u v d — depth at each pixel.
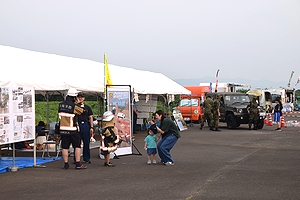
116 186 8.64
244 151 14.74
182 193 7.95
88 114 12.19
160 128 11.66
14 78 12.35
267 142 17.95
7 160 12.37
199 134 22.25
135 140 19.27
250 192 8.03
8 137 10.04
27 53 15.80
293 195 7.79
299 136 20.91
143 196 7.70
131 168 11.05
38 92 17.64
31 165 11.40
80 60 19.38
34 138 11.12
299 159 12.66
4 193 8.02
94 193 7.97
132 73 23.06
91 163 11.98
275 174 10.03
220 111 27.45
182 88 26.39
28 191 8.19
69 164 11.75
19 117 10.46
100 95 21.23
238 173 10.17
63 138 10.85
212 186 8.61
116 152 13.34
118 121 13.60
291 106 55.53
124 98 13.88
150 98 24.94
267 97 46.88
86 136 11.94
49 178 9.59
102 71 19.11
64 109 10.79
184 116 29.75
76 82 14.97
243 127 28.52
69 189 8.36
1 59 13.55
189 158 12.95
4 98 9.90
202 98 35.72
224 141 18.42
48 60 16.38
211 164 11.70
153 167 11.23
